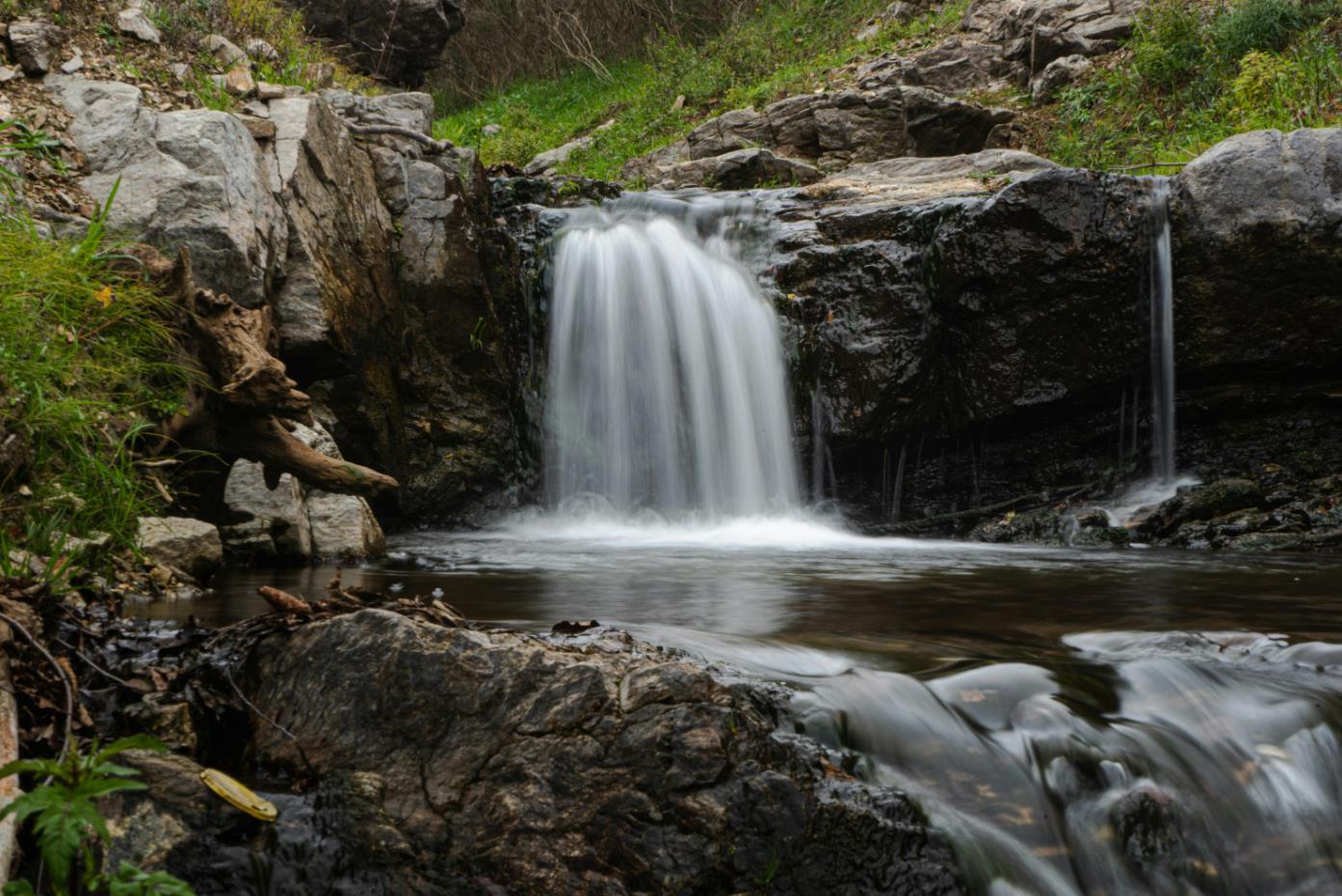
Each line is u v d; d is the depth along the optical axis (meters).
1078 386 9.10
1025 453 9.48
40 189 6.79
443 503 9.20
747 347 9.73
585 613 4.46
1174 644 3.93
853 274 9.58
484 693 2.85
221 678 3.04
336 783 2.73
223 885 2.49
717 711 2.79
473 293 9.52
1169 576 6.03
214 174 7.03
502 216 10.36
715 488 9.71
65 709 2.74
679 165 14.23
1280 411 9.10
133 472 5.01
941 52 16.09
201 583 5.16
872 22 19.08
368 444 8.51
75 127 7.30
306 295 7.58
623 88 22.55
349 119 9.64
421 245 9.28
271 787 2.78
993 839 2.85
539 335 9.91
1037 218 8.86
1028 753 3.08
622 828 2.66
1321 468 8.77
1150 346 9.08
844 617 4.45
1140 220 9.00
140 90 8.10
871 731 3.07
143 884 2.17
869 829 2.73
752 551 7.62
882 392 9.30
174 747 2.77
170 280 5.40
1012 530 8.88
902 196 10.70
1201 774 3.11
